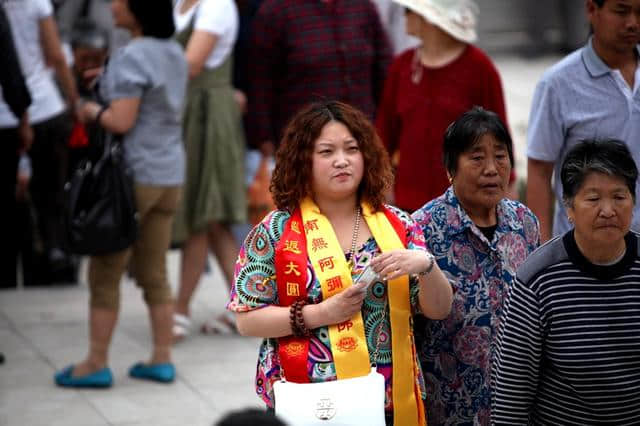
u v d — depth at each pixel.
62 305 22.27
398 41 21.06
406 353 9.98
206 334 20.47
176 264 26.34
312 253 9.95
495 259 10.80
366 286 9.62
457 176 10.76
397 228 10.23
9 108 18.56
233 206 19.92
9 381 17.56
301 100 20.03
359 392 9.47
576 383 9.21
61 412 16.23
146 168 16.88
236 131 20.12
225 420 6.48
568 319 9.11
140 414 16.20
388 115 17.67
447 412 10.83
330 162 10.02
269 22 19.97
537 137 13.12
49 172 22.89
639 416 9.29
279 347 10.00
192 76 19.09
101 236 16.20
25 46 21.91
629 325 9.08
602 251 9.02
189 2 19.53
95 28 22.03
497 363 9.55
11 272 23.52
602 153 8.97
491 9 48.09
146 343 19.67
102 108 16.61
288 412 9.46
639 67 12.80
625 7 12.31
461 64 16.94
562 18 48.09
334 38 19.89
